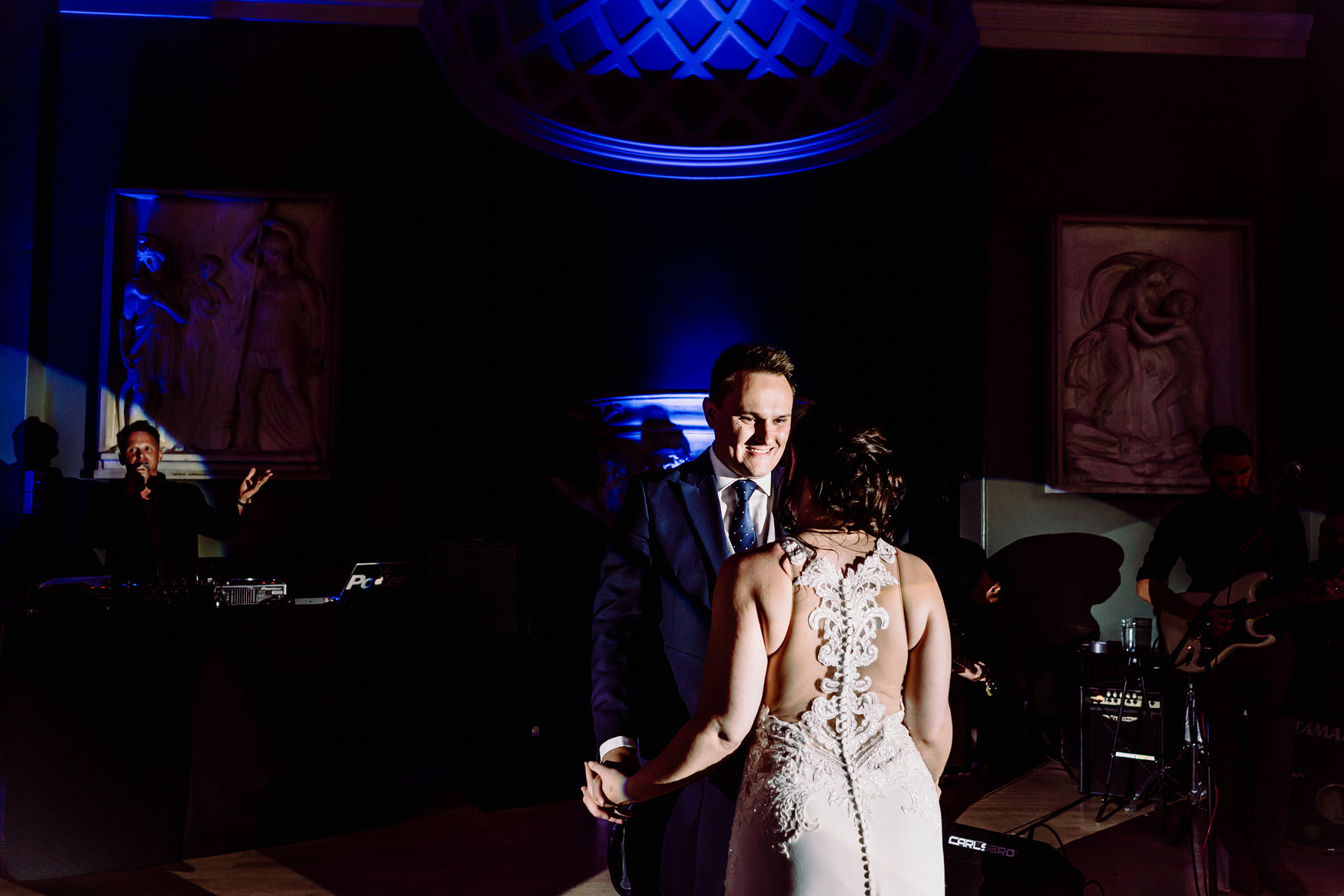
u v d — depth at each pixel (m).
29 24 5.07
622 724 1.81
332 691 3.79
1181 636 3.43
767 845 1.30
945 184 6.00
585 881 3.25
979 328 5.40
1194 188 5.45
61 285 5.06
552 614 6.39
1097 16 5.43
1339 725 3.03
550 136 6.84
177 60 5.22
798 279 6.95
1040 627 5.17
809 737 1.34
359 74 5.27
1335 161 5.24
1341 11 5.25
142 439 4.38
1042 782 4.60
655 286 6.94
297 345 5.06
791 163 7.00
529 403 6.67
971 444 5.48
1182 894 3.08
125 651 3.35
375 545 5.02
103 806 3.28
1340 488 5.09
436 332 5.99
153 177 5.16
